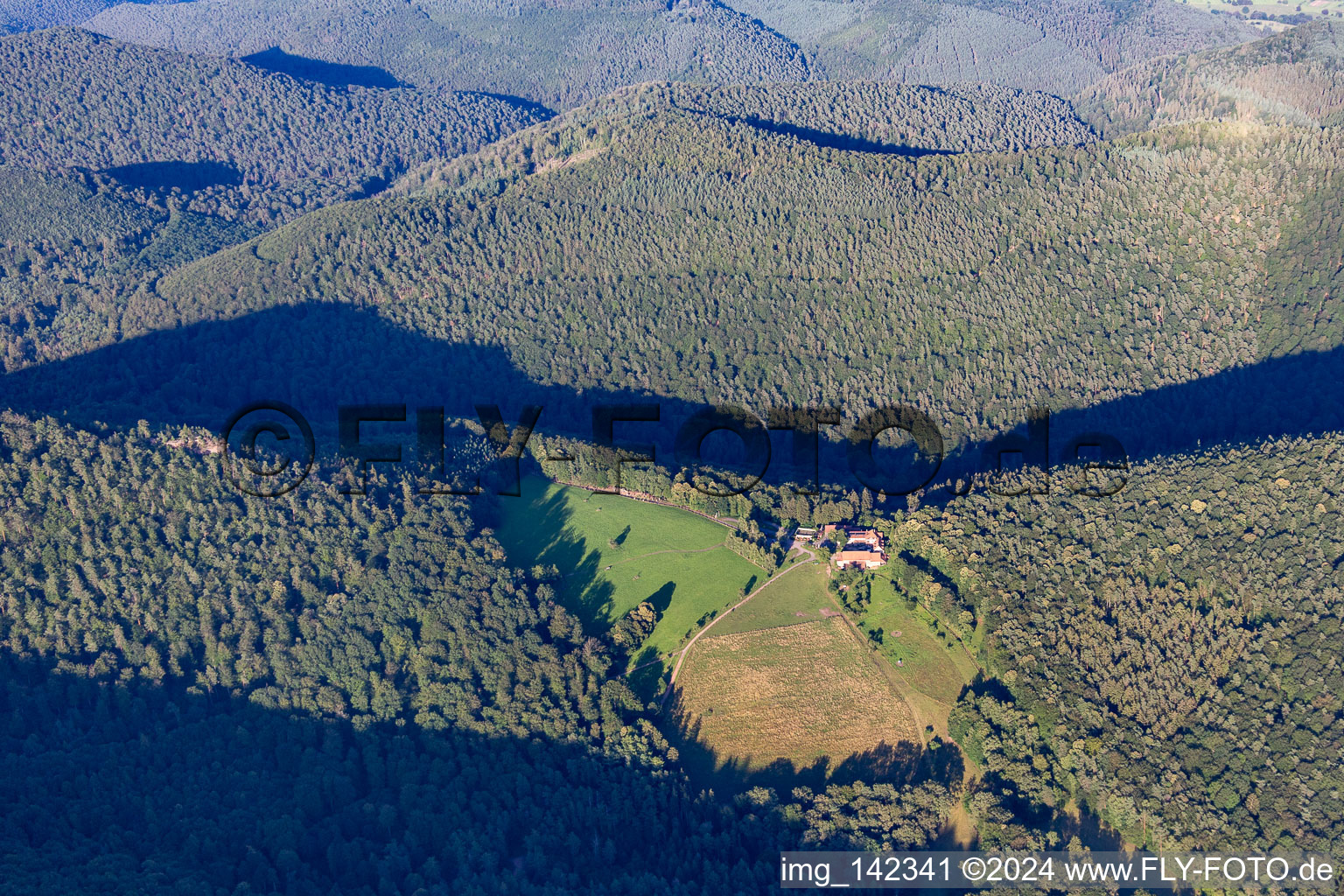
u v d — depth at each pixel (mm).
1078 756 189250
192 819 189250
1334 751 187125
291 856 182000
